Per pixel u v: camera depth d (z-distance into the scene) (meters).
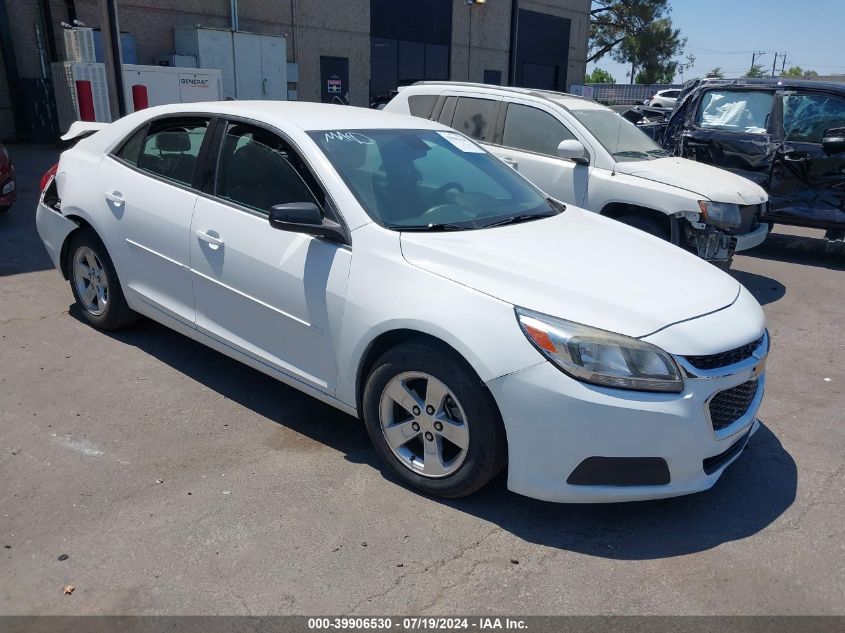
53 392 4.21
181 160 4.32
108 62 8.85
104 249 4.80
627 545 3.08
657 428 2.90
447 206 3.86
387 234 3.43
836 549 3.11
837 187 7.84
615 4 42.22
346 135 3.97
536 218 4.09
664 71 43.53
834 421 4.36
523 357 2.94
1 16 13.97
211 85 14.29
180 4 15.74
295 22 18.09
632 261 3.59
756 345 3.31
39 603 2.60
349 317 3.41
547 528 3.18
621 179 6.65
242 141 4.04
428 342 3.21
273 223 3.45
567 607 2.71
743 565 2.98
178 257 4.21
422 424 3.30
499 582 2.82
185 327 4.34
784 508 3.41
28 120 14.75
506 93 7.43
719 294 3.44
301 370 3.74
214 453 3.66
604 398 2.88
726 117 8.68
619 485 3.00
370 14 19.86
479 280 3.16
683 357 2.96
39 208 5.29
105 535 2.98
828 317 6.45
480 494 3.41
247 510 3.20
